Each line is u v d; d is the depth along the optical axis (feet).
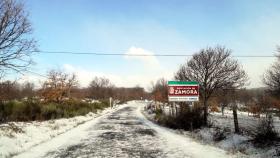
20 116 66.59
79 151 36.35
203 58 77.25
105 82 276.00
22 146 37.73
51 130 55.77
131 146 40.57
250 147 37.76
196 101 67.15
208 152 35.81
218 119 92.99
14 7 45.57
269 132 37.58
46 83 104.37
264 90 84.02
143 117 113.19
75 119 85.10
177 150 37.37
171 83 64.23
